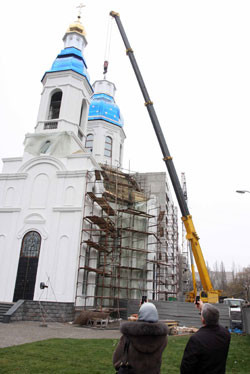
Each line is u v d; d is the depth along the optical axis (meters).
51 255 22.95
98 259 27.38
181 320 21.44
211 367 3.79
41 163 26.20
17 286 22.67
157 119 27.56
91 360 8.89
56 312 20.44
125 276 28.14
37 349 9.93
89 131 38.12
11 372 7.26
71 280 21.95
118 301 24.45
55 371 7.50
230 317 20.55
